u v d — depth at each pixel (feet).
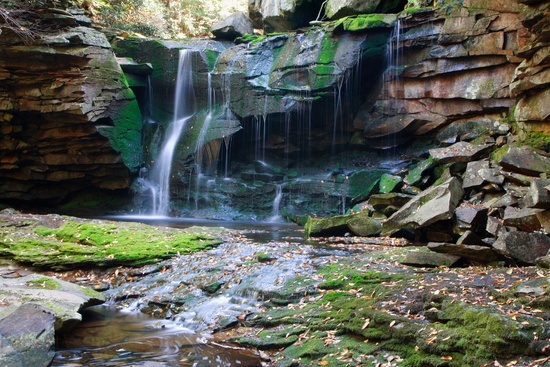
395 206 35.35
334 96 47.75
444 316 16.98
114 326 21.94
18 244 30.42
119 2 65.05
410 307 18.25
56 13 49.49
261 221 48.75
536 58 33.50
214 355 18.56
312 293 22.22
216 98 54.03
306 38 49.70
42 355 17.28
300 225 44.14
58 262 28.76
